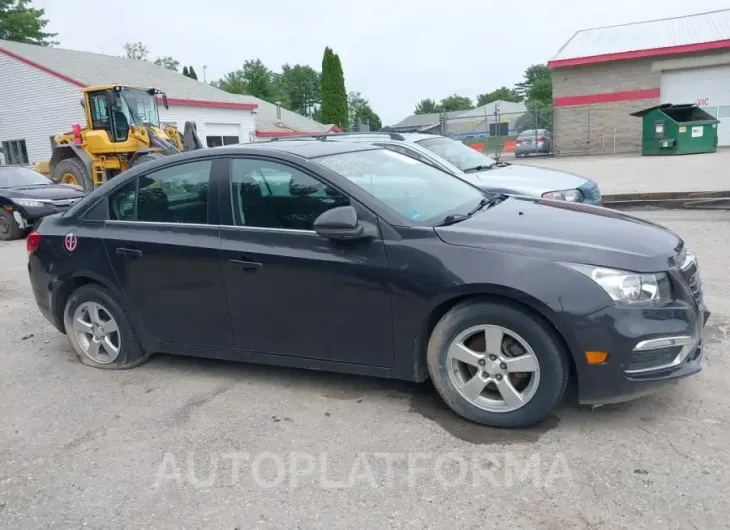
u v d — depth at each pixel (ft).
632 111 89.81
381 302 11.93
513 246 11.14
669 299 10.77
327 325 12.60
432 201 13.46
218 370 15.16
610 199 38.37
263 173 13.26
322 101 173.88
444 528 8.87
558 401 11.04
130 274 14.60
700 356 11.43
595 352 10.52
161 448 11.57
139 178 14.84
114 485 10.48
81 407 13.58
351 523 9.10
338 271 12.16
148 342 15.01
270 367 15.12
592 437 10.96
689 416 11.46
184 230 13.91
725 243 25.11
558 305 10.50
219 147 14.34
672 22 96.17
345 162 13.58
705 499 9.09
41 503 10.11
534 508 9.16
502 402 11.40
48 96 85.61
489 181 25.00
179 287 14.02
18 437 12.41
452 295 11.25
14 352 17.52
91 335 15.87
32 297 23.68
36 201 38.58
